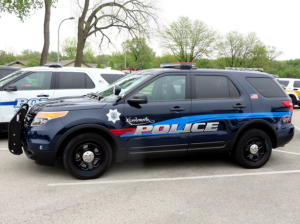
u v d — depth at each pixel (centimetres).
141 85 459
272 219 328
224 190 412
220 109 483
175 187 421
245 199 381
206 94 486
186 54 4894
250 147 506
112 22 2130
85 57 5956
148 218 326
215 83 496
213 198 383
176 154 473
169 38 4744
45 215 329
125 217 327
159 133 459
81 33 2055
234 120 490
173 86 474
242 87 505
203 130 477
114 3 2102
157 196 387
